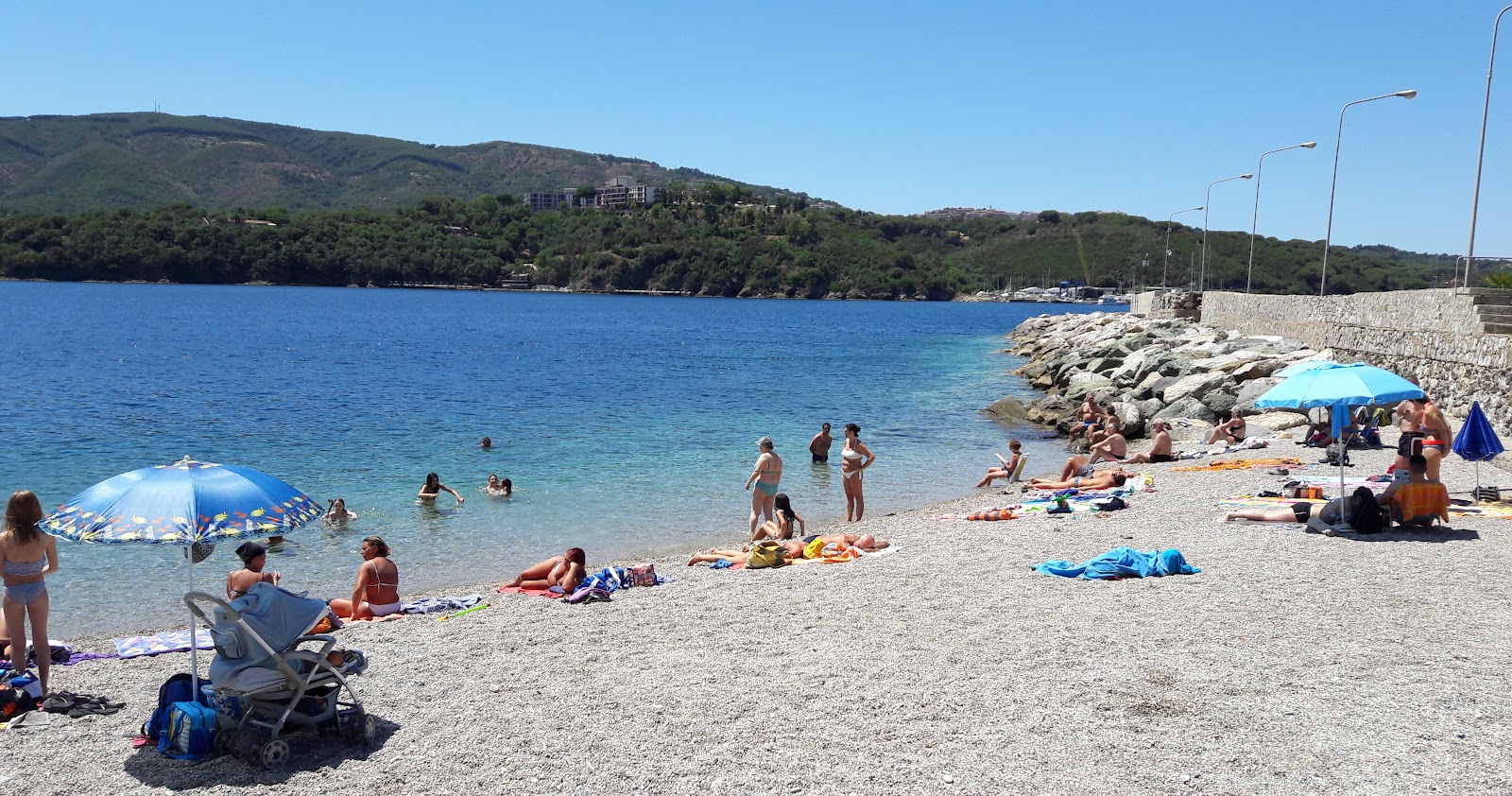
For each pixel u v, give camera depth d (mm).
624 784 6219
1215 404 29766
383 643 9461
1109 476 18094
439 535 16562
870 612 10117
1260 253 188375
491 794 6141
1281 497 15641
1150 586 10664
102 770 6652
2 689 7770
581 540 16281
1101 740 6645
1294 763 6230
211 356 55406
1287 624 9086
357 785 6328
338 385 41781
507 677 8344
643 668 8484
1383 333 28922
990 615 9781
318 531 16703
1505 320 22969
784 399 38375
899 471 23156
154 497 6824
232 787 6352
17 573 8023
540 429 29188
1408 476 12820
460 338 76312
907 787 6074
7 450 24688
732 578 12125
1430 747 6402
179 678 7230
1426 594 9945
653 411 33875
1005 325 116062
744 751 6660
